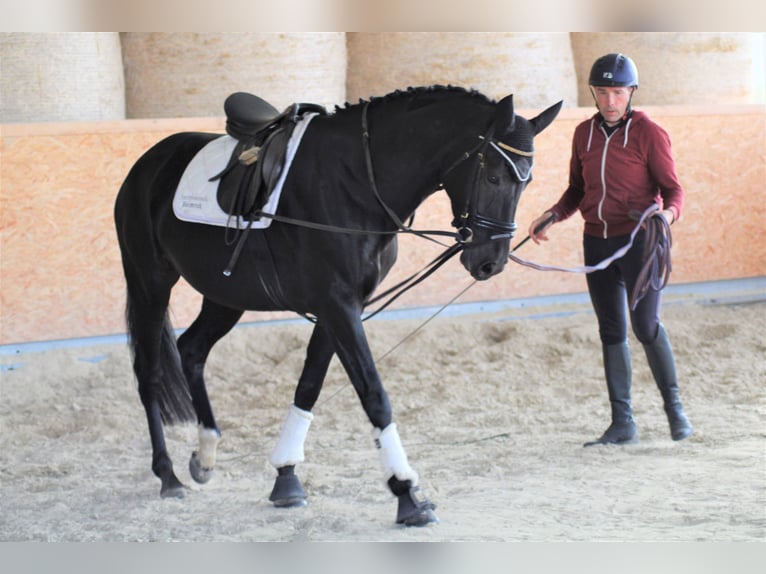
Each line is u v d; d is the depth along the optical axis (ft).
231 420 29.89
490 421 28.73
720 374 32.78
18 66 35.73
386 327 37.81
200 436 23.11
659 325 24.76
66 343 35.68
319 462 25.20
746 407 28.76
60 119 36.45
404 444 26.78
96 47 37.17
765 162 42.88
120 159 35.86
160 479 23.90
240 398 32.09
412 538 18.61
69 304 35.65
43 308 35.37
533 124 19.08
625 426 25.25
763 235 43.19
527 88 40.65
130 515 21.31
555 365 34.63
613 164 23.94
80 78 36.70
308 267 19.54
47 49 36.04
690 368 33.42
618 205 24.07
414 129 19.13
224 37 38.09
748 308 41.27
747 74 44.06
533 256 40.57
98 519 21.26
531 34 40.65
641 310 24.30
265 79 38.40
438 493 21.81
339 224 19.38
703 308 41.27
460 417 29.48
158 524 20.56
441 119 18.93
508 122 17.97
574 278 41.11
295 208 19.75
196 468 23.27
